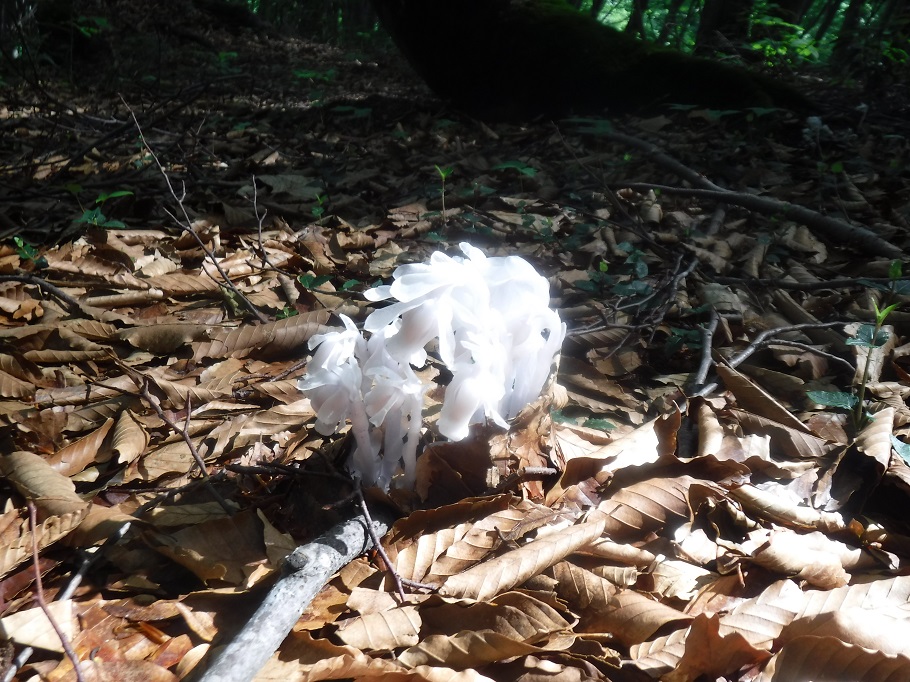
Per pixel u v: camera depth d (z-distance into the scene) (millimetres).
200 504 281
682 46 1812
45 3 1550
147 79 1385
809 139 777
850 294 470
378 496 267
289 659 209
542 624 216
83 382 368
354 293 480
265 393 364
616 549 248
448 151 885
